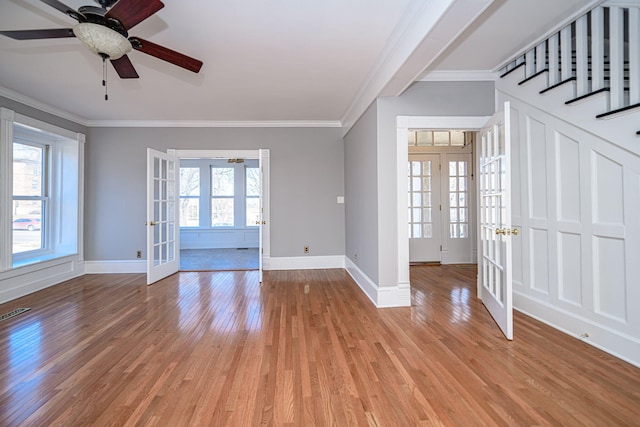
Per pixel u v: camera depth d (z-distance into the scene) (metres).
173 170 5.14
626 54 2.60
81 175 4.95
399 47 2.57
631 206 2.13
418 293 3.88
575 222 2.55
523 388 1.85
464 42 2.80
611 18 2.19
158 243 4.70
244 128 5.29
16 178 4.30
